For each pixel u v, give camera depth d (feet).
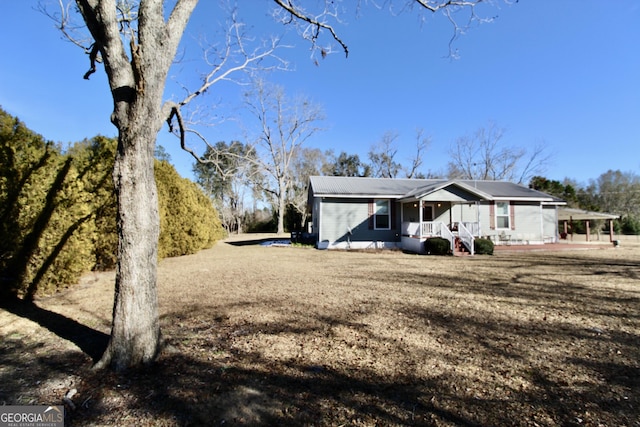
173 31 10.34
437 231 49.37
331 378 9.48
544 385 9.06
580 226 99.86
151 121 10.01
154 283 10.61
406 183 65.05
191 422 7.41
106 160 26.61
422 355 11.12
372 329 13.75
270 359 10.79
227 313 16.11
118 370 9.75
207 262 37.65
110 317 15.44
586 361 10.61
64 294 20.58
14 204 17.98
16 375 9.51
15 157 18.44
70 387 8.85
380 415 7.68
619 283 23.97
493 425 7.29
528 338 12.69
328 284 23.61
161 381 9.22
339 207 55.52
